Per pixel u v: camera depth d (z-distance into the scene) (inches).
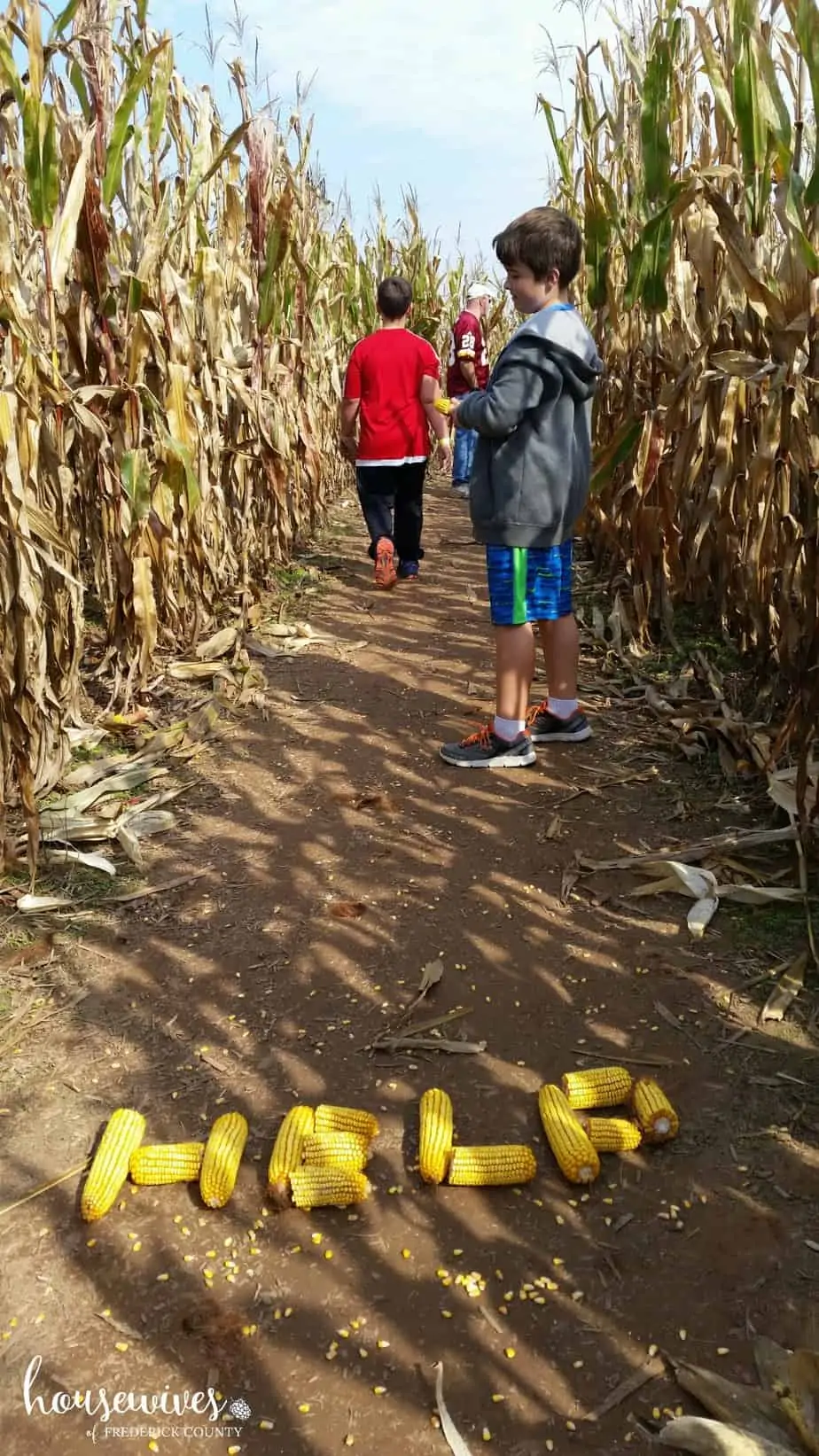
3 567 119.5
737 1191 79.8
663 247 181.8
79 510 201.6
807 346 136.9
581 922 115.8
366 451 259.6
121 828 133.4
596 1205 79.6
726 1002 101.0
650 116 178.5
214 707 172.2
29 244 175.5
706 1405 63.9
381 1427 64.0
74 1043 97.0
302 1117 85.6
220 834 137.4
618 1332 69.4
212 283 206.1
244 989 105.0
